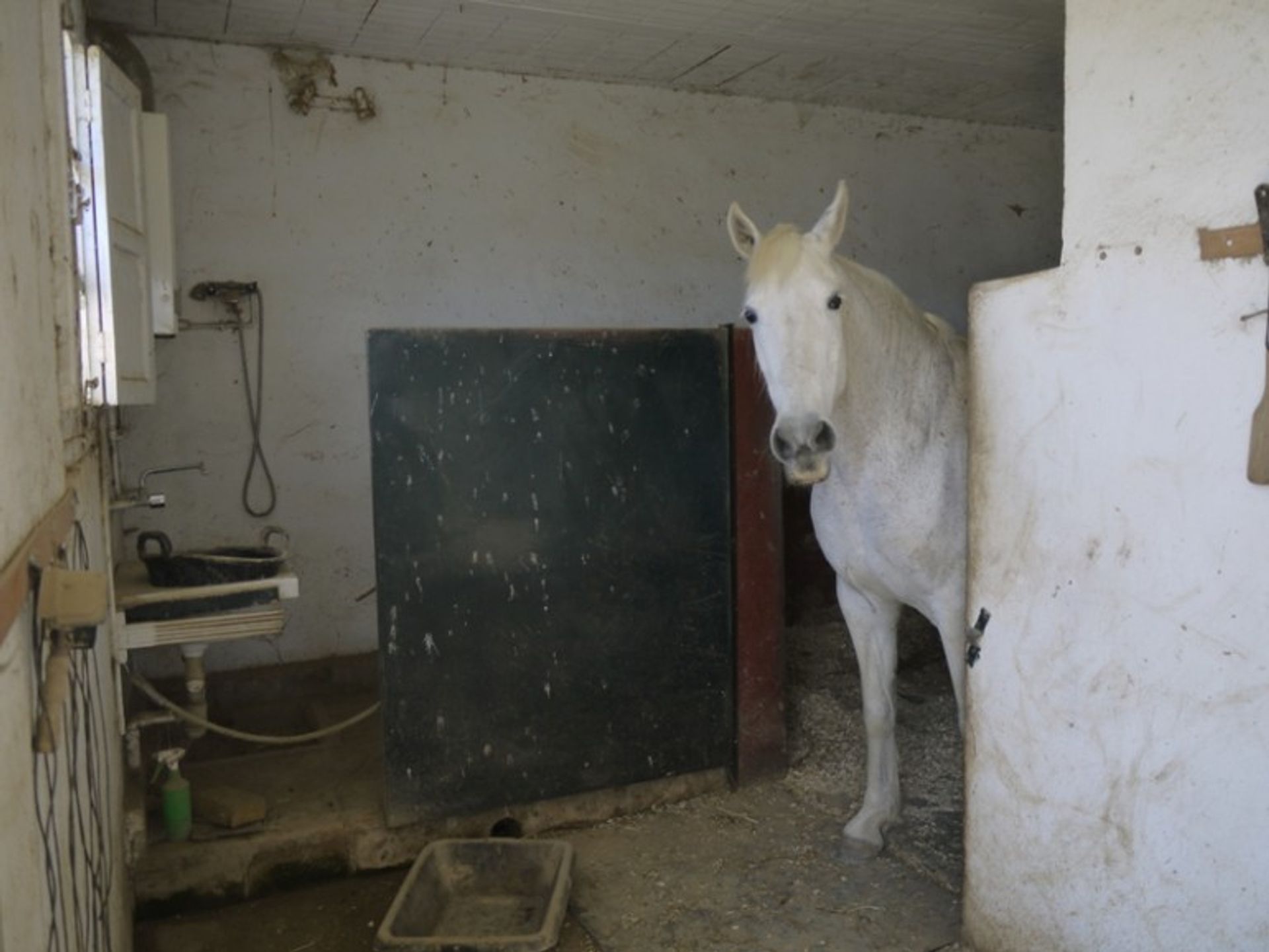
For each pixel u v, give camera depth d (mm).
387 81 4262
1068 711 2098
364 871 2941
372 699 4086
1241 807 1800
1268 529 1726
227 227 4027
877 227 5492
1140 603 1939
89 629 1252
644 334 3119
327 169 4176
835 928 2572
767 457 3316
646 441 3156
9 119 1184
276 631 2816
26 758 1028
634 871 2896
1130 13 1861
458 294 4461
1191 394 1824
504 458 2986
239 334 4055
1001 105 5324
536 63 4379
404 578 2914
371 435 2859
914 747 3574
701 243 4973
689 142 4914
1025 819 2215
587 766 3168
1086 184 1978
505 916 2689
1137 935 1999
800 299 2332
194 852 2762
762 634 3367
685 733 3303
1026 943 2240
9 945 877
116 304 2314
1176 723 1894
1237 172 1726
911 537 2639
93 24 3641
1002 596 2230
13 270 1143
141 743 3441
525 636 3055
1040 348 2096
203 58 3955
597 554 3125
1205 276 1787
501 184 4512
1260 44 1671
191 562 3043
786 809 3248
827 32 4082
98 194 2199
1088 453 2018
